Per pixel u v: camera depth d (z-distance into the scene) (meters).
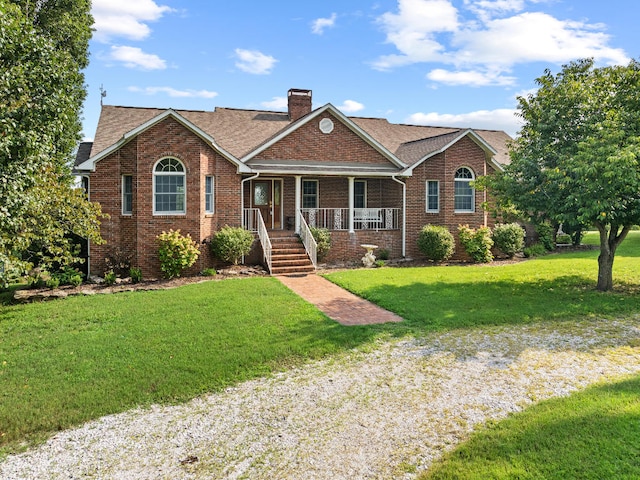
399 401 5.65
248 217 18.05
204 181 15.39
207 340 7.91
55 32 17.94
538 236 21.77
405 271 15.43
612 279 13.21
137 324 8.94
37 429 5.08
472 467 4.06
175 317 9.40
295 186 18.94
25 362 6.98
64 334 8.41
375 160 19.64
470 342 7.91
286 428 5.04
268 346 7.61
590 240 26.31
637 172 9.68
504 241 18.80
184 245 14.27
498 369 6.64
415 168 18.91
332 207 20.28
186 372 6.55
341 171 17.64
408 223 18.94
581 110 11.65
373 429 4.96
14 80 7.64
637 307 10.13
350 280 13.55
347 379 6.40
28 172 8.04
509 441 4.48
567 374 6.38
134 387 6.07
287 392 6.00
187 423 5.18
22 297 12.15
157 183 14.76
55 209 10.76
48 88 8.61
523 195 11.80
